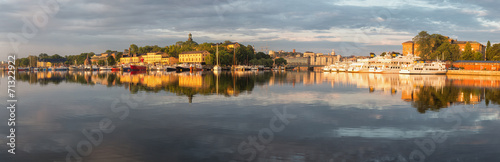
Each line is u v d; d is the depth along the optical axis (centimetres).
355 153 1733
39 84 6838
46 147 1836
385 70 14688
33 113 2933
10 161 1612
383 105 3506
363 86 6259
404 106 3425
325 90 5334
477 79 9075
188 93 4688
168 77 10156
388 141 1970
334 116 2795
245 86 6150
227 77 10281
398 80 8512
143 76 11094
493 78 9706
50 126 2373
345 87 5994
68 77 10369
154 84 6725
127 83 7031
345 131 2217
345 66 18312
